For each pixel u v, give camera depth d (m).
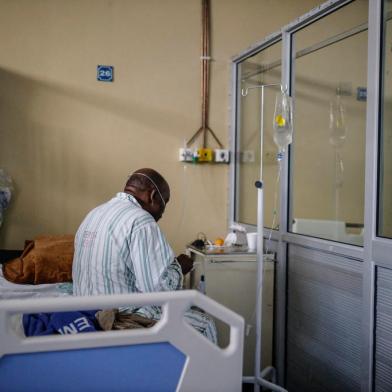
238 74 3.17
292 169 2.51
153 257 1.69
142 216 1.74
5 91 2.78
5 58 2.77
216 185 3.19
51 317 1.49
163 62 3.05
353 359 1.96
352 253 1.94
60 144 2.88
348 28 2.28
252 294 2.52
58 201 2.88
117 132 2.98
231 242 2.78
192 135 3.12
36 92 2.82
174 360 1.13
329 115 2.43
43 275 2.25
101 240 1.73
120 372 1.11
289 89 2.48
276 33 2.57
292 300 2.45
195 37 3.10
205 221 3.17
